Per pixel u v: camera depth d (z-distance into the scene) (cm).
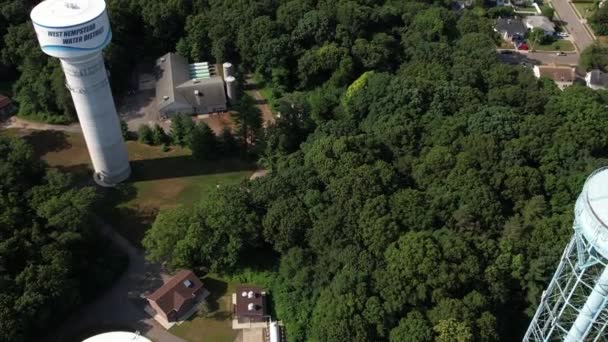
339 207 10762
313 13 16162
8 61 16138
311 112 14588
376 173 11238
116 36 16438
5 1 16475
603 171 7281
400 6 17888
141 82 16300
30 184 11769
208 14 16812
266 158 13750
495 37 18212
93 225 11650
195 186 13312
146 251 11794
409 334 8862
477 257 9762
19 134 14575
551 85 14488
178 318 10550
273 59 15538
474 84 14262
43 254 10225
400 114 12825
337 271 10312
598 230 6650
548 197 11325
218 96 15212
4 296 9438
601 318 8075
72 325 10394
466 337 8612
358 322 9131
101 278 10894
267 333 10338
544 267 9594
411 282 9406
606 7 19512
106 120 11981
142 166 13788
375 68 15712
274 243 11144
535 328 8906
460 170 11200
